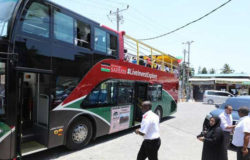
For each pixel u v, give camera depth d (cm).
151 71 912
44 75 477
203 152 374
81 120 555
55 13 477
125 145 618
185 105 2247
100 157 507
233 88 3203
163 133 816
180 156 543
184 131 863
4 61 377
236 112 658
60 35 488
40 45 438
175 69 1277
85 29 562
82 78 548
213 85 3272
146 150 371
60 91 487
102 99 623
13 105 385
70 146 526
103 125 628
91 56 578
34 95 509
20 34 399
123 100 725
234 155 569
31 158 487
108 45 650
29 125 520
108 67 645
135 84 792
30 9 420
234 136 407
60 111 488
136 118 892
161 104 1020
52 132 467
